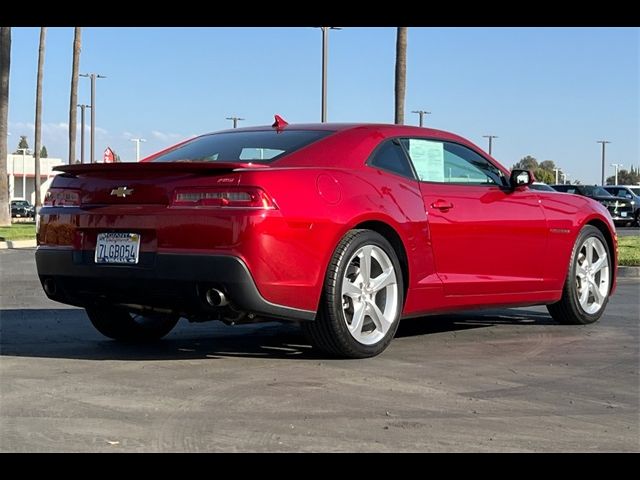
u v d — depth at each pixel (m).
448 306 5.99
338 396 4.41
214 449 3.52
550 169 95.44
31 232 26.17
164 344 6.00
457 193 6.08
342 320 5.21
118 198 5.23
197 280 4.88
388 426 3.87
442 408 4.20
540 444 3.64
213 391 4.49
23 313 7.62
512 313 7.92
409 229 5.64
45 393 4.43
